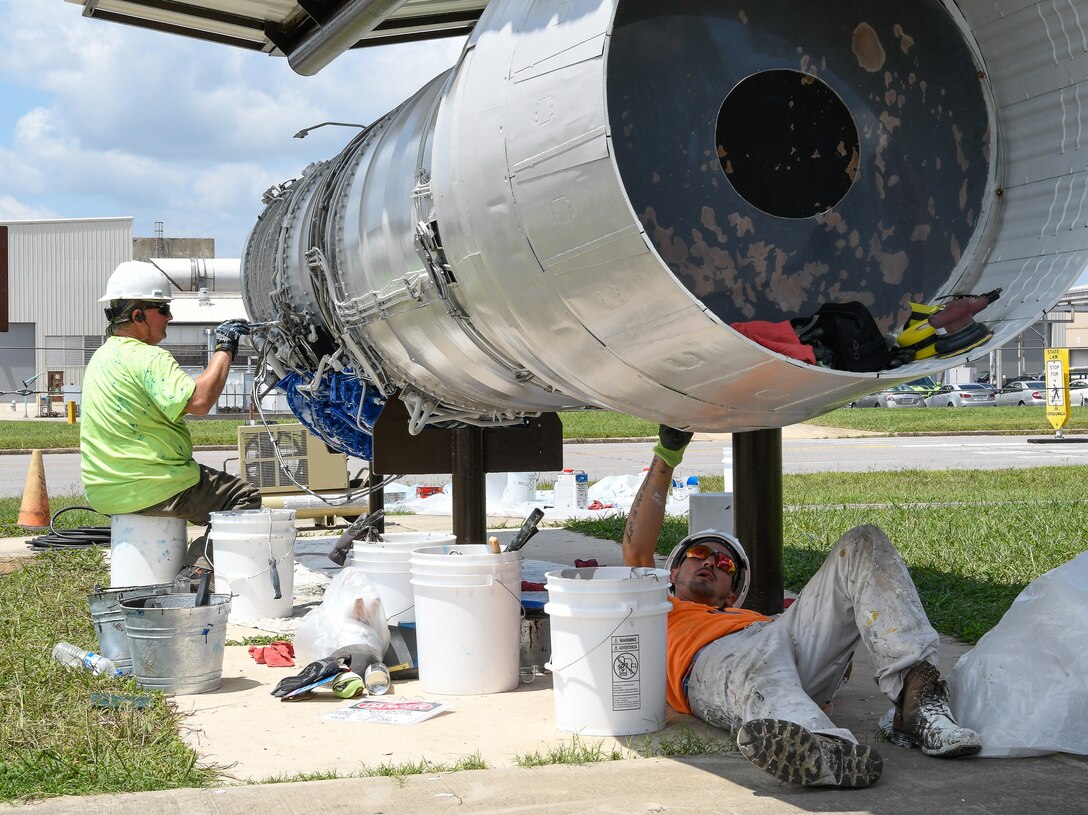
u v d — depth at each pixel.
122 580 6.59
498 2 3.94
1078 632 3.75
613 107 3.45
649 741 4.00
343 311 5.76
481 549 5.14
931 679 3.81
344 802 3.36
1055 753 3.76
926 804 3.31
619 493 13.24
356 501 10.41
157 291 6.77
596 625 4.09
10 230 52.97
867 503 12.67
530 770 3.66
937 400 45.94
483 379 5.20
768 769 3.39
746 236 3.62
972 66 3.83
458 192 3.86
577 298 3.43
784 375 3.23
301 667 5.29
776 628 4.05
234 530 6.59
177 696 4.81
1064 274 3.51
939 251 3.81
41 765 3.65
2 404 48.56
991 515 10.77
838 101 3.77
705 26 3.62
